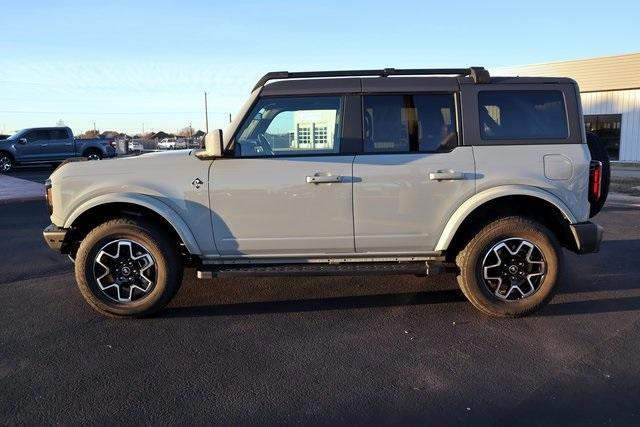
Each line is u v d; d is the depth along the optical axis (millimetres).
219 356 3895
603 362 3719
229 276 4484
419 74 4617
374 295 5211
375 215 4477
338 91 4484
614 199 12469
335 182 4414
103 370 3684
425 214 4492
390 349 3986
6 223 9695
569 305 4871
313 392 3365
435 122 4531
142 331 4363
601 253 6816
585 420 3012
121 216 4648
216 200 4445
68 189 4441
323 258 4629
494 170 4441
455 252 4750
